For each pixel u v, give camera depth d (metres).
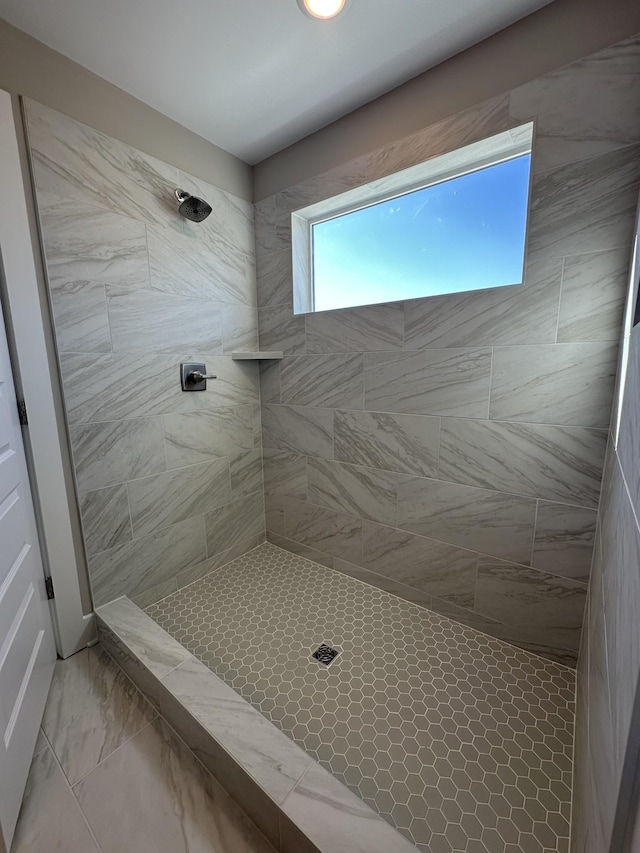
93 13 1.08
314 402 1.88
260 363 2.08
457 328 1.39
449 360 1.43
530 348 1.25
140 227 1.51
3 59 1.11
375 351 1.62
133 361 1.53
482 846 0.84
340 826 0.78
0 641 0.94
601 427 1.16
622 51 1.00
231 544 2.04
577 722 1.06
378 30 1.16
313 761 0.91
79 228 1.32
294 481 2.04
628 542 0.52
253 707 1.07
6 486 1.08
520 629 1.40
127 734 1.11
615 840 0.40
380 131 1.47
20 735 0.97
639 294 0.62
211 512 1.92
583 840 0.63
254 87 1.40
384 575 1.76
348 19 1.12
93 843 0.86
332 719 1.13
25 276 1.19
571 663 1.32
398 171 1.45
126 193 1.45
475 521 1.46
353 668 1.33
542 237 1.18
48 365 1.28
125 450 1.54
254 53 1.24
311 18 1.12
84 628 1.46
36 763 1.03
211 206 1.76
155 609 1.66
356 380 1.71
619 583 0.56
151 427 1.62
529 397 1.28
